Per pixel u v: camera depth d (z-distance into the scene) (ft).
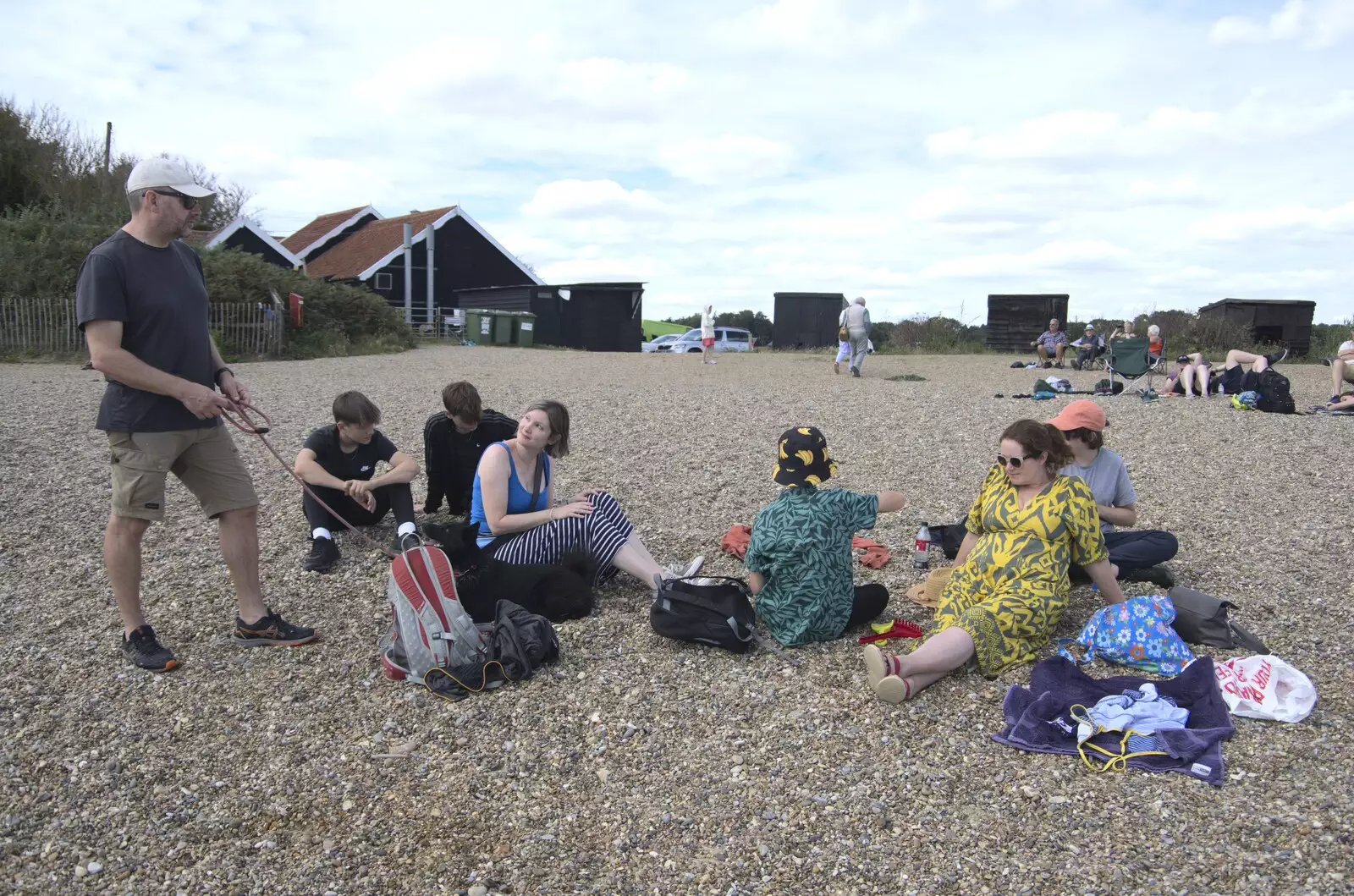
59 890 8.96
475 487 15.94
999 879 8.97
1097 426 15.81
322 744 11.41
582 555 15.43
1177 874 8.90
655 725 11.85
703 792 10.48
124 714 11.97
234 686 12.71
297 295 64.44
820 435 14.17
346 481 17.87
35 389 38.17
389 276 106.01
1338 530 19.17
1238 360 39.17
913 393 43.04
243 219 94.32
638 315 105.50
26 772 10.75
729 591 13.83
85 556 17.47
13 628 14.37
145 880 9.12
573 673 13.19
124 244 11.96
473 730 11.73
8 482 22.06
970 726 11.68
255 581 13.76
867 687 12.69
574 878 9.16
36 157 89.51
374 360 60.03
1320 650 13.61
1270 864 8.95
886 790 10.42
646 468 24.81
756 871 9.23
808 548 13.65
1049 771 10.68
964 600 13.83
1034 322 79.77
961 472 24.49
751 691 12.65
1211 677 11.84
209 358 12.95
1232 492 22.17
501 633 13.10
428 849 9.59
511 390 42.32
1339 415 33.99
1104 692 12.01
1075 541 13.64
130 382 11.73
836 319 95.66
